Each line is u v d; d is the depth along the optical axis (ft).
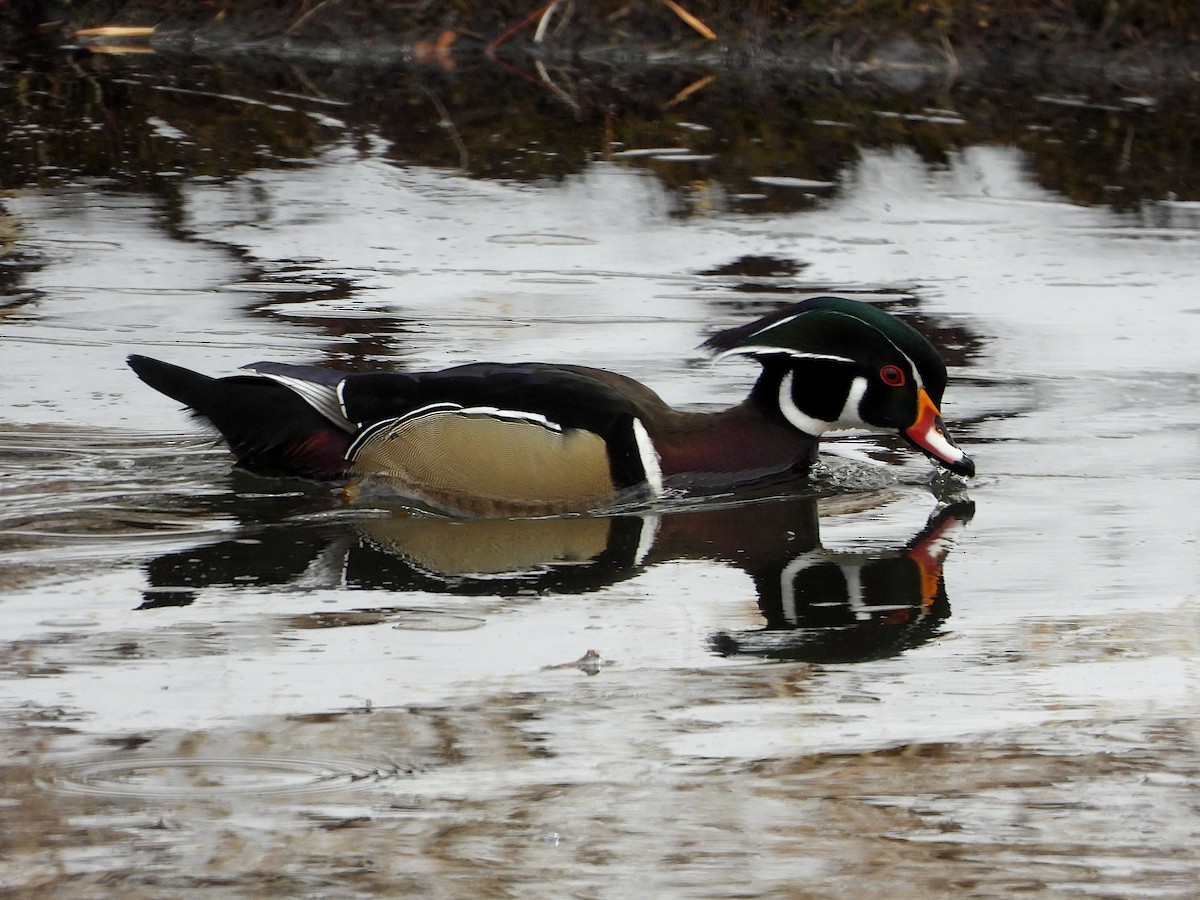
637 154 71.56
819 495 39.73
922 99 81.82
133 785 24.43
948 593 32.96
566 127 75.87
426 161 69.97
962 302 53.52
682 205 64.34
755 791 24.61
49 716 26.66
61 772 24.80
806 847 23.03
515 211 63.21
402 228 60.75
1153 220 62.90
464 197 64.85
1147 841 23.39
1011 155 71.92
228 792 24.31
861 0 88.33
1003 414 44.55
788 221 62.49
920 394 40.50
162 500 38.29
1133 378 47.03
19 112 75.46
